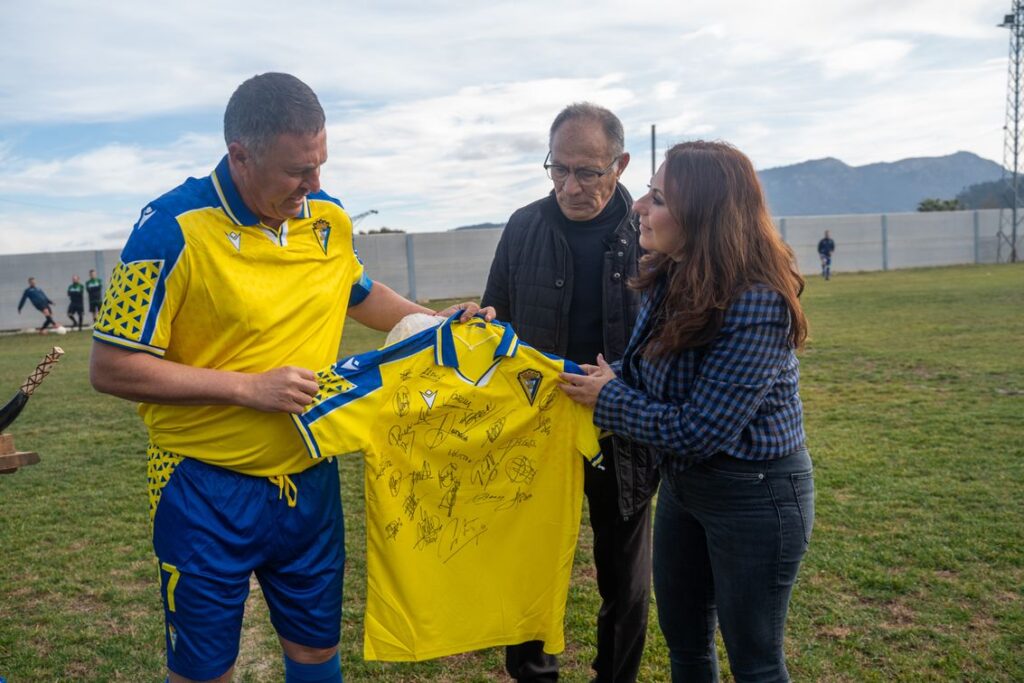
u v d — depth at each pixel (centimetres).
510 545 285
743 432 230
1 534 523
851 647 348
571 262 305
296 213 238
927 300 1881
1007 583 400
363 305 304
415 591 274
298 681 268
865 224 3731
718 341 226
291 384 227
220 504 239
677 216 227
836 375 972
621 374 267
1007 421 706
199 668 239
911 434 681
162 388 223
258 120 213
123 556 484
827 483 561
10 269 2744
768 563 233
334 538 263
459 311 274
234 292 233
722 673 344
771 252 225
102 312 226
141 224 228
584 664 352
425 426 270
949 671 327
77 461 714
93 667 354
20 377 1262
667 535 266
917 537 459
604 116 289
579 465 280
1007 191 4216
